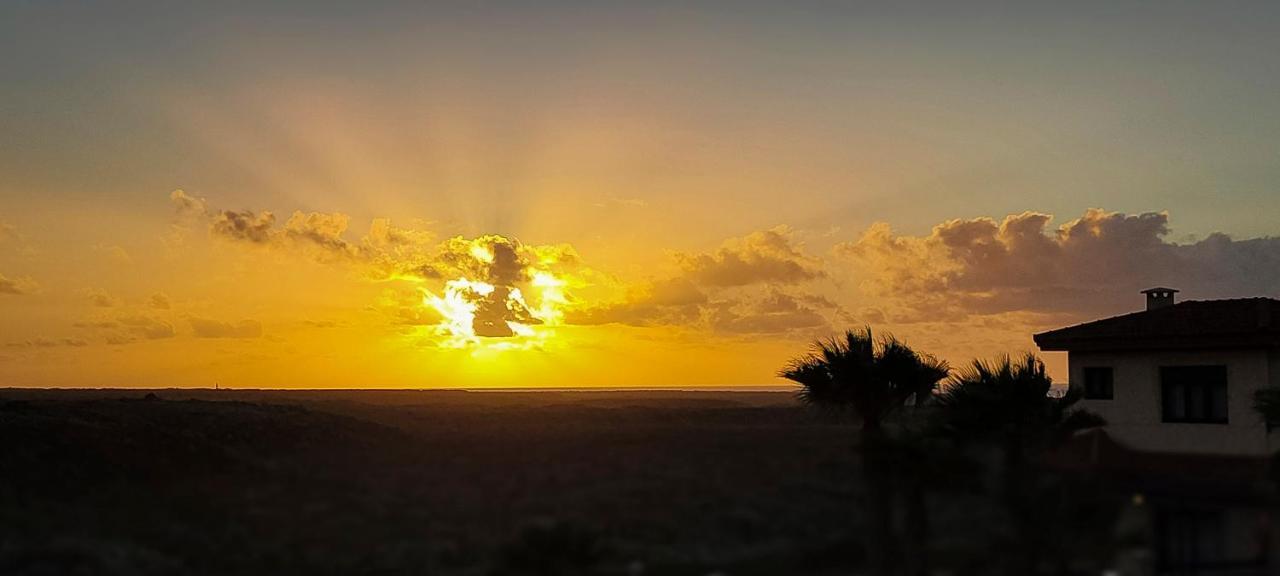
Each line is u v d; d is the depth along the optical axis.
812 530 18.77
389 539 18.84
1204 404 31.48
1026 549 16.23
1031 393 26.09
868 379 31.95
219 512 21.05
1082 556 16.09
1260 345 30.12
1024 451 23.06
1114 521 16.08
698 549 17.97
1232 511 15.47
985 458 22.30
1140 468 16.61
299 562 17.73
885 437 18.23
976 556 17.02
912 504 17.47
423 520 19.98
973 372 26.81
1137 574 15.59
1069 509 16.20
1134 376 32.91
